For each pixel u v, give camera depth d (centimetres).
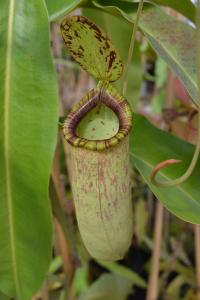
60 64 81
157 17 51
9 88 46
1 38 46
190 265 94
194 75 48
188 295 91
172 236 104
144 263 101
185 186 49
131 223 49
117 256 49
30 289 48
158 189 47
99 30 45
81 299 80
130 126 46
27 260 48
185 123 72
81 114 49
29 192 46
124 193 47
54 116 45
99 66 48
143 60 100
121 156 46
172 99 77
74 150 46
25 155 46
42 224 47
